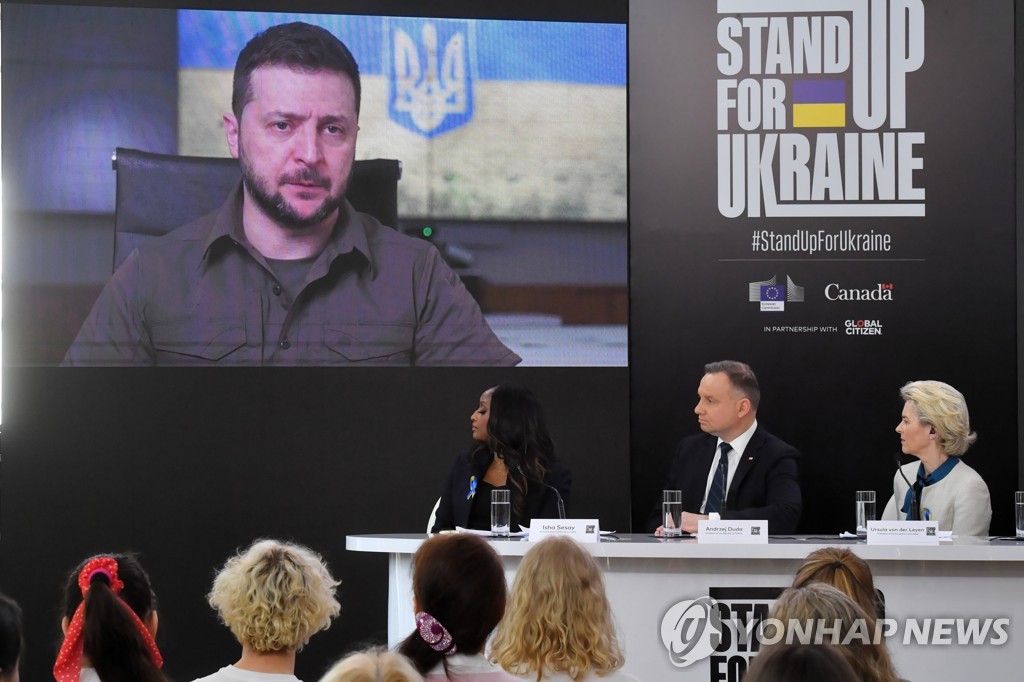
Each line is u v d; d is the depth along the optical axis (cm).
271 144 834
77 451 814
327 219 838
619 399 848
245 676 327
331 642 831
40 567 807
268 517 828
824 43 857
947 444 630
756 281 848
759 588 538
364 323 838
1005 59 853
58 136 822
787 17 858
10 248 816
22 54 822
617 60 855
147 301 822
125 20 830
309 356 833
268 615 323
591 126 854
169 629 814
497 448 631
